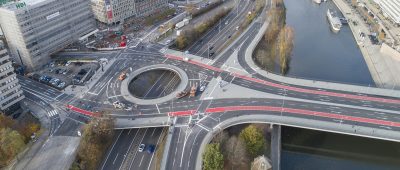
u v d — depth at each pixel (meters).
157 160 189.25
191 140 195.62
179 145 192.38
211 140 194.75
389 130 198.50
